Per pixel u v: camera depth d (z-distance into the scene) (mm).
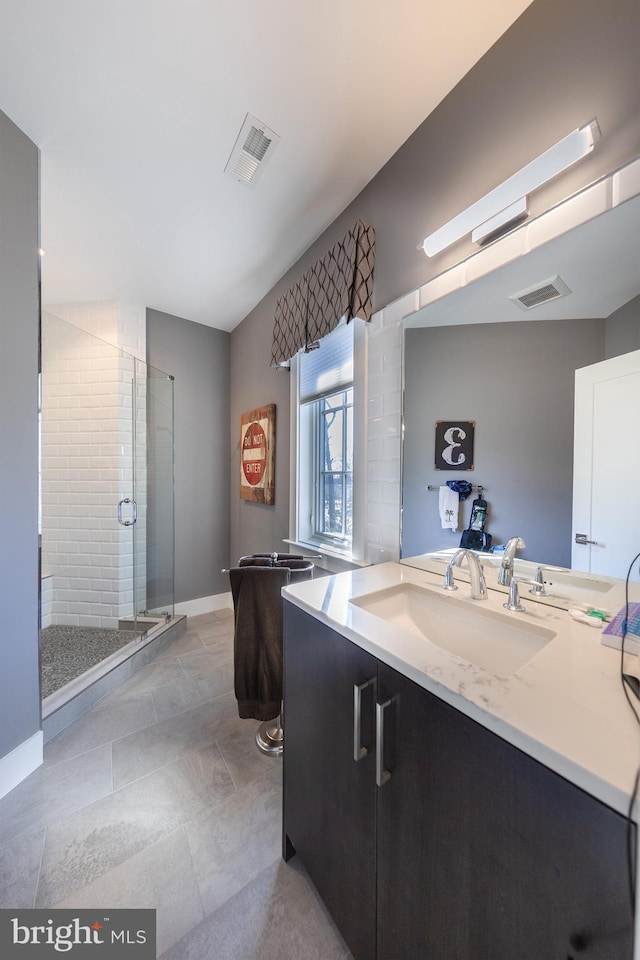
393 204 1489
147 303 2855
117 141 1432
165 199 1742
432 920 616
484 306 1116
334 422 2221
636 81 790
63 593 2697
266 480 2717
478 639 941
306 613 976
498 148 1087
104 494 2684
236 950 860
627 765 414
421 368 1340
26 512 1413
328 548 2125
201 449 3279
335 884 854
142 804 1252
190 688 1991
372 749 742
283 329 2314
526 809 477
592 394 881
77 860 1059
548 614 887
